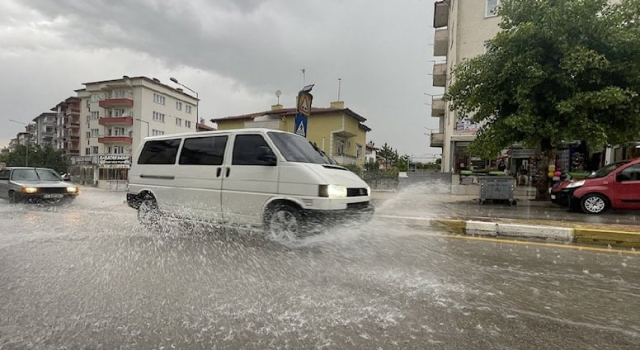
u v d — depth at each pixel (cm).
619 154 1462
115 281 356
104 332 254
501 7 1095
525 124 941
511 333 259
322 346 238
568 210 912
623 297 329
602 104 868
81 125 5609
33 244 508
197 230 578
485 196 1088
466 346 241
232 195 546
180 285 345
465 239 570
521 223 643
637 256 472
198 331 256
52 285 344
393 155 4638
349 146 3491
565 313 295
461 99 1148
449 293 334
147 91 4825
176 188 616
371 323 271
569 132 918
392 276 379
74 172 3156
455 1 2086
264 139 540
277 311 289
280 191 504
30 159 5078
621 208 820
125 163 4044
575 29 934
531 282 367
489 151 1061
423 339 249
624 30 902
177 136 649
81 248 487
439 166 2850
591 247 522
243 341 243
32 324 265
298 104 827
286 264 416
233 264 414
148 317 277
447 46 2602
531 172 1702
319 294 327
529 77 945
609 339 253
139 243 516
